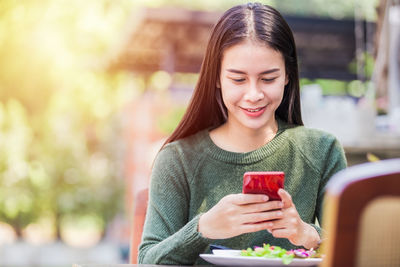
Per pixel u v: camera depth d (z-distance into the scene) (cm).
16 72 1250
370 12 848
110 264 163
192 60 1170
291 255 153
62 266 1046
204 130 221
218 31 202
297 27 967
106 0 1340
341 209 103
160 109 1098
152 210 210
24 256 1093
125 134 1270
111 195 1248
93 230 1478
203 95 215
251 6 203
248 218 165
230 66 196
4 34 1232
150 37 1027
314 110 676
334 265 104
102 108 1312
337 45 1049
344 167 219
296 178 214
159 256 183
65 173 1248
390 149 650
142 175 1077
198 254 181
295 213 166
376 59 717
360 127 657
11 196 1228
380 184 102
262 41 194
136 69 1176
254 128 199
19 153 1253
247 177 164
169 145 219
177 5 1505
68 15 1292
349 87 1459
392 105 691
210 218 172
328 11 1583
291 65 212
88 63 1184
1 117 1255
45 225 1319
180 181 212
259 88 196
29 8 1242
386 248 106
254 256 163
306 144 217
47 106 1282
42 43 1257
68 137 1277
